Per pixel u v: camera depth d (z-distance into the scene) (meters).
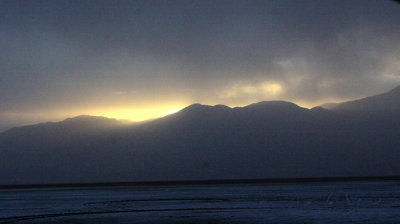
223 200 49.53
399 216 27.97
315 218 27.41
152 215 31.45
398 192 63.12
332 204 39.97
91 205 44.75
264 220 26.73
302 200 46.94
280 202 44.09
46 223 27.06
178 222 26.27
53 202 52.47
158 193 77.00
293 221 25.88
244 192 73.81
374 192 64.06
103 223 26.55
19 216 32.50
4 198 68.88
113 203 47.62
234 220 27.00
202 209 36.41
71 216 31.72
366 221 25.14
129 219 28.78
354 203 40.94
